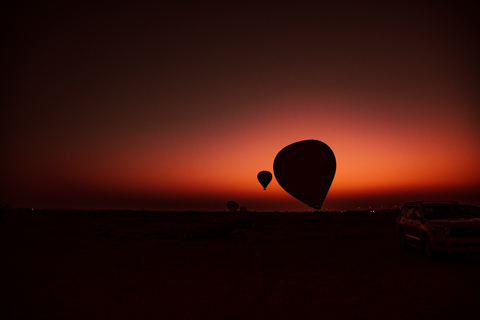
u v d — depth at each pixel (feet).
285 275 31.65
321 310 20.59
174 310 21.16
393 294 23.90
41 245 59.72
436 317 18.93
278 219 198.59
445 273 31.14
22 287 27.99
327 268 34.76
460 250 35.68
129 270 35.42
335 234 79.00
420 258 40.16
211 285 28.02
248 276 31.60
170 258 44.09
